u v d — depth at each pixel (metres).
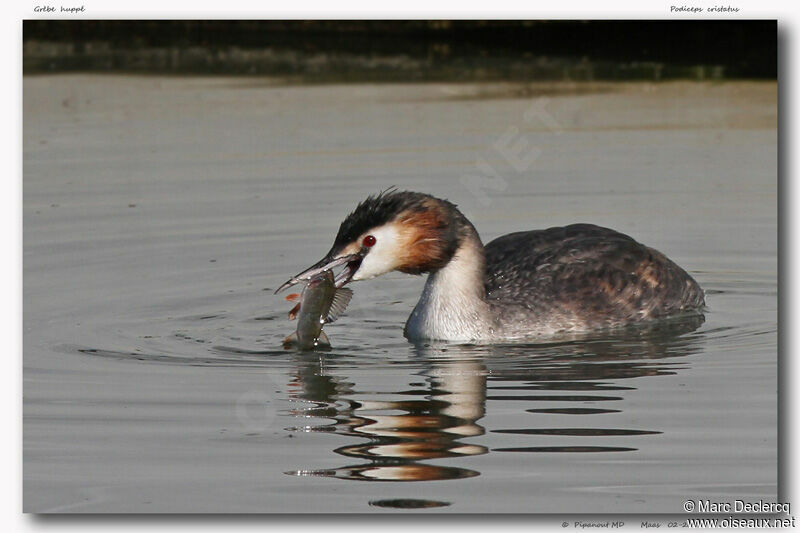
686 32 26.28
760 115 22.09
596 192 18.86
